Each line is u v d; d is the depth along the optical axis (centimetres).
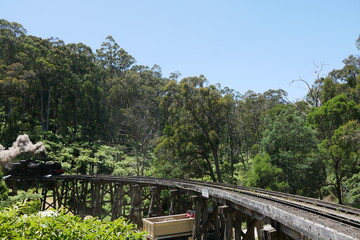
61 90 5759
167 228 1548
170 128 3941
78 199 2945
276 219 911
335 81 4506
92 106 5856
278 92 5900
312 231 730
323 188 3266
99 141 5931
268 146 3095
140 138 5925
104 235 477
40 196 2058
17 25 6166
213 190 1427
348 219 825
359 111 3114
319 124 3222
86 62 6831
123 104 6675
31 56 5741
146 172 4650
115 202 2470
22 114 5197
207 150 3672
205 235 1527
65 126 5525
